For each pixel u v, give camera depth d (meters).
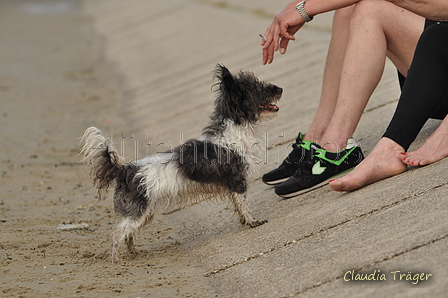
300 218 6.51
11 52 29.94
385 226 5.32
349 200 6.38
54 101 19.45
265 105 7.44
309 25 21.97
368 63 7.24
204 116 13.78
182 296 5.32
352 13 7.44
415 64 6.63
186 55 22.25
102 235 7.64
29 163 12.32
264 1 32.25
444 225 4.83
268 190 8.30
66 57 28.28
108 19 39.84
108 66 25.56
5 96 20.48
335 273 4.80
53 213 8.76
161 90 18.45
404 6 6.58
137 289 5.55
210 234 7.23
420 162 6.44
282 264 5.43
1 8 50.31
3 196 9.76
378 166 6.59
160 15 34.75
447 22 6.58
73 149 13.54
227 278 5.61
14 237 7.47
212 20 28.34
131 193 6.68
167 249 6.97
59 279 5.90
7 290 5.56
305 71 14.86
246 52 19.45
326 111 8.16
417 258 4.52
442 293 4.00
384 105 10.20
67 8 50.00
